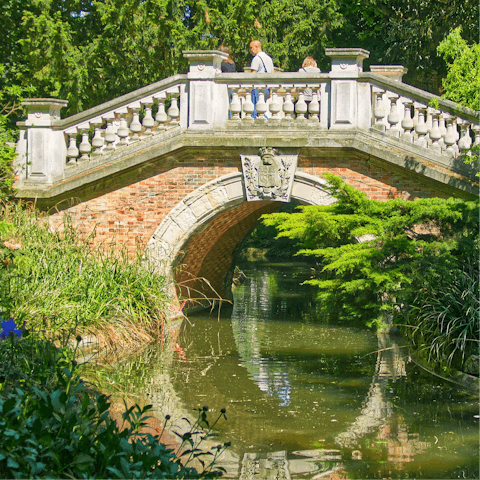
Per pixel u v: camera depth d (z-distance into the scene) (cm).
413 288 866
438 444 590
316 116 1055
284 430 629
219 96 1083
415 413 678
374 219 887
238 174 1091
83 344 866
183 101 1095
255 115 1129
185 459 555
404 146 1018
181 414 672
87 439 378
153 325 1047
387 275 823
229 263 1578
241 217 1366
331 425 643
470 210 855
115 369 841
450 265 833
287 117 1069
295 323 1227
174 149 1087
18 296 844
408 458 557
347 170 1055
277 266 2492
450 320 818
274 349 988
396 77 1191
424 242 854
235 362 897
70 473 363
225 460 557
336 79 1042
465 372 778
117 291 1010
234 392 753
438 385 780
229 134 1077
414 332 883
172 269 1156
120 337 943
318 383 793
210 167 1105
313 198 1063
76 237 1121
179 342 1034
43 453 364
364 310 895
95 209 1147
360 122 1042
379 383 790
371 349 982
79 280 974
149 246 1127
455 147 1005
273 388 771
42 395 398
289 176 1070
